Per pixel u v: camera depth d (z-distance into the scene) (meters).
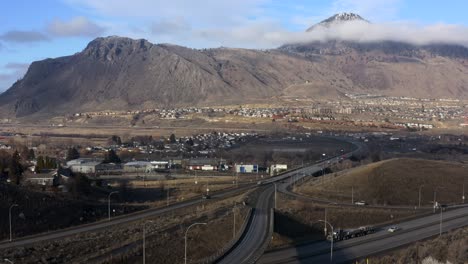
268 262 104.38
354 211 148.75
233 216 130.75
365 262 105.94
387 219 147.75
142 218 136.88
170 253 103.19
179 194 182.62
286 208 143.25
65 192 166.00
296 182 198.62
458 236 120.00
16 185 155.12
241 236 111.50
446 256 107.44
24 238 113.81
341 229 134.50
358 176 186.00
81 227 126.75
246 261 92.75
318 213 143.50
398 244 122.12
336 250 116.50
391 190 175.75
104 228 124.56
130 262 96.12
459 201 174.25
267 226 122.06
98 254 98.88
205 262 91.75
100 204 156.62
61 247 105.19
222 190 184.62
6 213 127.69
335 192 174.25
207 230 118.00
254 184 197.50
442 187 181.88
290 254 110.56
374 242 123.94
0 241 111.69
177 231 115.62
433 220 146.62
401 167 193.62
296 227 130.62
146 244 104.75
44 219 132.38
